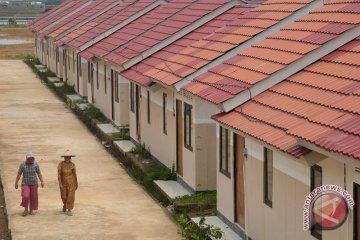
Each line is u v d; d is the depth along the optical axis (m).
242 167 21.22
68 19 62.97
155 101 31.22
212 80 22.97
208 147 25.64
